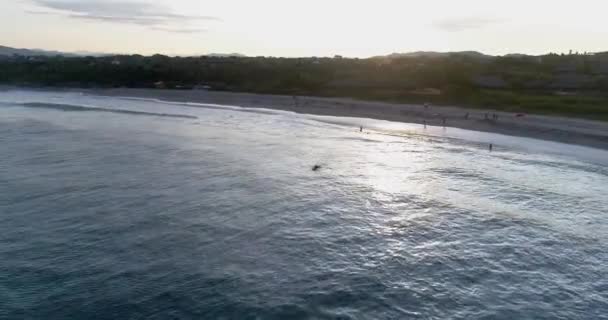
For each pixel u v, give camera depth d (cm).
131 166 3033
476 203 2320
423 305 1393
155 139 4097
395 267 1631
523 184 2653
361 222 2053
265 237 1875
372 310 1363
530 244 1830
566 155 3394
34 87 10231
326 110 6262
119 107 6881
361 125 5003
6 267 1595
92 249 1750
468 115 5334
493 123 4816
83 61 12456
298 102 7006
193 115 5953
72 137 4162
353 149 3662
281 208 2220
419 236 1906
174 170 2933
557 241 1858
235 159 3266
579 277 1576
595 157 3309
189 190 2503
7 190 2470
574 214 2166
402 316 1336
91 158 3269
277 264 1642
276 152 3531
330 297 1429
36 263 1631
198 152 3509
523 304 1405
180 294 1438
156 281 1515
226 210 2184
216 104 7269
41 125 4866
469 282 1532
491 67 8562
